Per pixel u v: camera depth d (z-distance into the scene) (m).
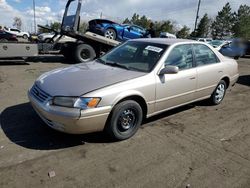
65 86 3.54
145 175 3.09
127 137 3.93
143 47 4.63
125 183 2.92
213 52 5.44
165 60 4.29
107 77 3.80
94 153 3.50
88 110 3.32
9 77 7.69
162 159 3.45
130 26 14.09
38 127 4.17
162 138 4.06
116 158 3.41
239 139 4.21
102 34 12.95
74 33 10.77
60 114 3.30
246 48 20.31
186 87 4.66
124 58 4.59
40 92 3.67
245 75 10.84
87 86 3.51
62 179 2.92
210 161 3.48
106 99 3.45
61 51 11.52
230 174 3.21
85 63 4.75
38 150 3.49
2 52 9.31
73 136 3.92
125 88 3.65
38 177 2.92
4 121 4.36
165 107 4.42
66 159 3.31
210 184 2.99
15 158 3.27
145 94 3.93
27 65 10.20
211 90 5.46
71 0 11.05
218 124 4.80
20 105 5.16
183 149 3.76
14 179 2.87
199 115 5.21
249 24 69.06
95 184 2.87
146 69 4.15
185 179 3.05
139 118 4.00
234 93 7.37
